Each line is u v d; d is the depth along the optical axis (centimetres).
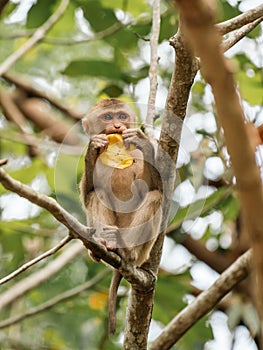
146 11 1486
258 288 413
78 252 1379
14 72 1731
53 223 1498
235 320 1285
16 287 1336
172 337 1120
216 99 381
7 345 1481
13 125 1617
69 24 1522
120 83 1494
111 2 1461
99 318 1482
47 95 1652
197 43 366
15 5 1491
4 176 634
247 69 1439
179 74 771
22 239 1479
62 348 1486
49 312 1520
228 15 1339
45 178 1421
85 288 1315
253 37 1421
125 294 1376
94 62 1461
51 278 1520
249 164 390
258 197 394
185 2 358
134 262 884
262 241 398
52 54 1720
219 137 1306
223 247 1466
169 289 1332
